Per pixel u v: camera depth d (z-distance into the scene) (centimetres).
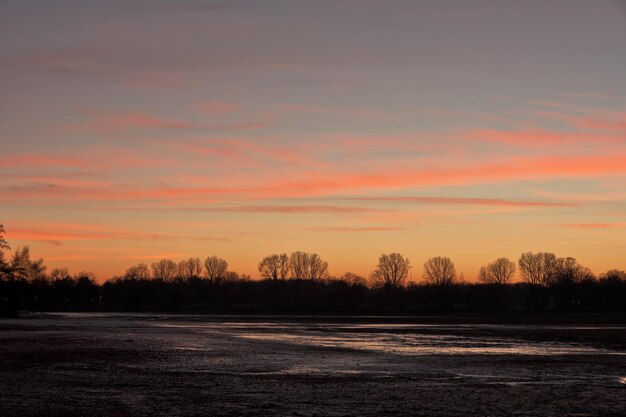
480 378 4706
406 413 3356
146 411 3338
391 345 7569
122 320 13688
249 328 10888
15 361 5512
